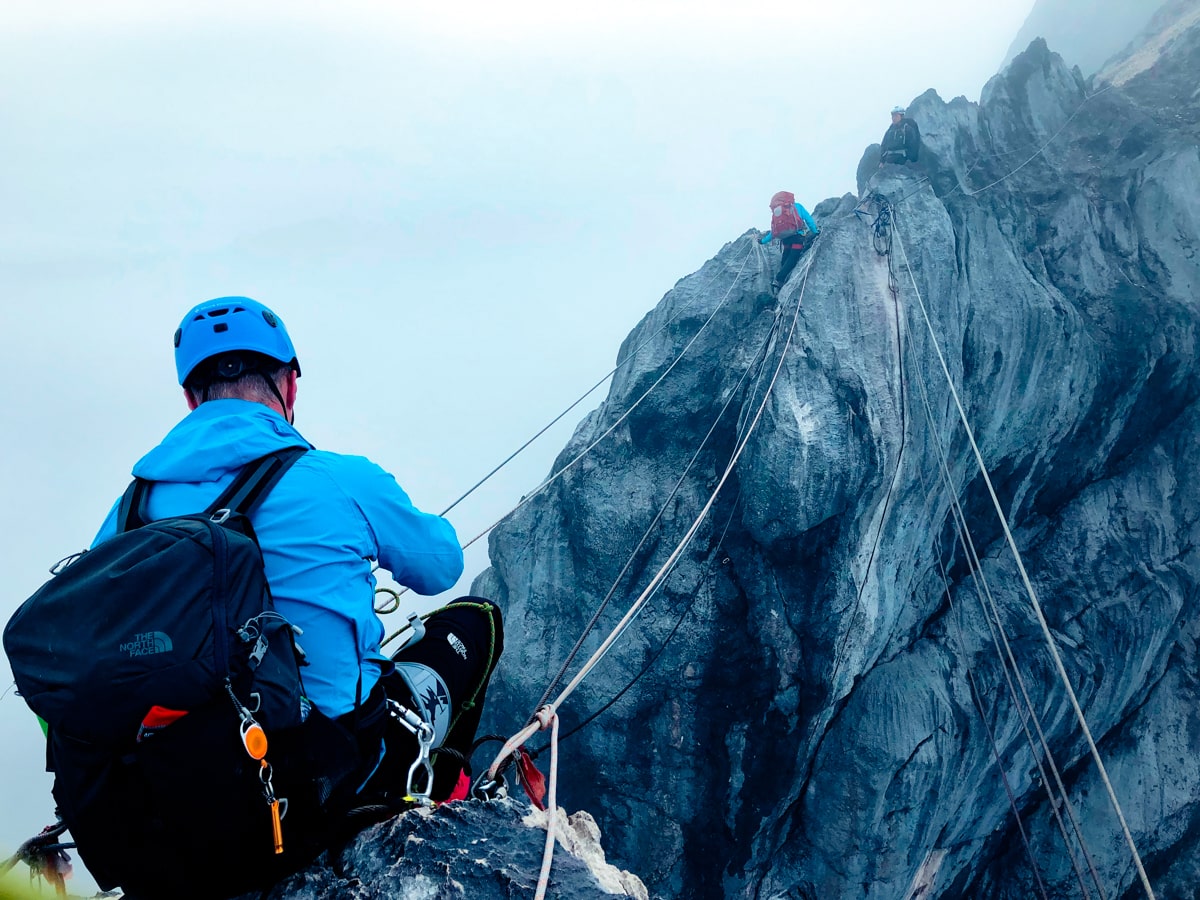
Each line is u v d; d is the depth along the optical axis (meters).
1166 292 24.80
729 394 21.91
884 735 20.92
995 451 23.42
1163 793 24.58
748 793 21.06
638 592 21.73
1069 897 24.52
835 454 19.06
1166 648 24.84
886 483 19.36
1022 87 27.38
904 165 22.88
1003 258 23.14
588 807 21.98
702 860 21.41
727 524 21.11
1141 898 24.66
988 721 22.23
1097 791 24.62
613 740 21.50
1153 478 25.34
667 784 21.33
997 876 25.41
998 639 23.31
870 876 21.12
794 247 21.80
